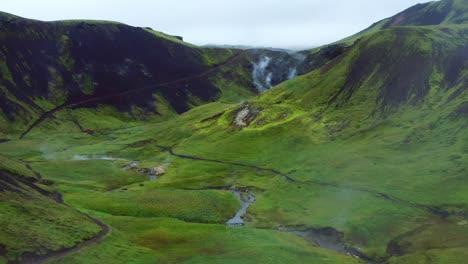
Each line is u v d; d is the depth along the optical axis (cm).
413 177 11688
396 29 19138
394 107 16175
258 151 16412
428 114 14912
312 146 15712
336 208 10856
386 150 13662
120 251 7562
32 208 7962
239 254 7938
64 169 15675
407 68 17175
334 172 13112
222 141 18212
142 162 17375
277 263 7619
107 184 14312
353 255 8831
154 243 8344
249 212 11469
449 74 16175
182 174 15075
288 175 13800
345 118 16838
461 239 8456
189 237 8831
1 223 6988
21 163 15138
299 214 10900
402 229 9456
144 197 11800
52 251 6906
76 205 10744
